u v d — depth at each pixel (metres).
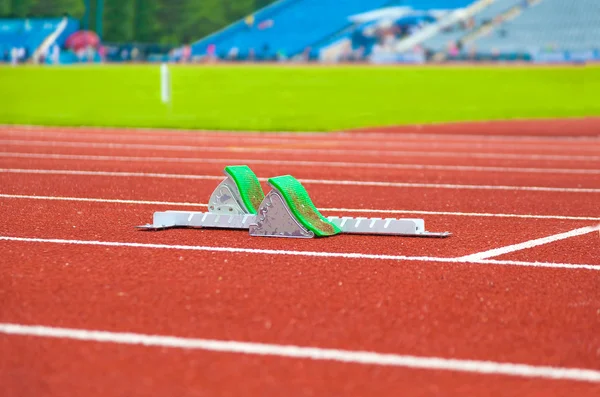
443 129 20.56
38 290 4.43
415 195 9.09
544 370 3.25
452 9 59.78
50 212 7.38
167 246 5.76
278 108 26.38
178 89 33.75
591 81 38.47
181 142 16.48
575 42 55.28
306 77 39.56
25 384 3.02
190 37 69.88
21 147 14.92
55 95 31.47
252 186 6.85
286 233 6.20
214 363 3.28
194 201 8.36
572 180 10.80
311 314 4.02
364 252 5.64
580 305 4.29
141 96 31.00
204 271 4.95
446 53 55.34
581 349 3.54
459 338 3.67
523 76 40.50
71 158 12.93
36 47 63.91
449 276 4.91
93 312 4.01
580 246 6.02
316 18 62.41
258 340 3.59
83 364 3.25
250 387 3.01
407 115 24.58
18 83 37.22
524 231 6.71
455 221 7.27
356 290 4.52
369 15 61.09
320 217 6.43
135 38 71.06
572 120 23.77
